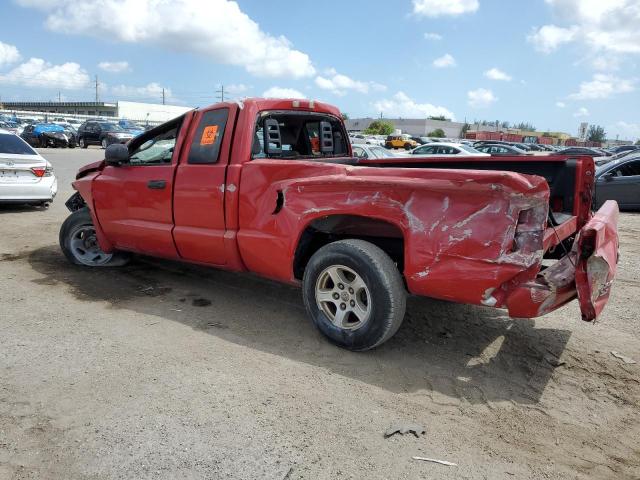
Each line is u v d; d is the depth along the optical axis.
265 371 3.63
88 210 6.12
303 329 4.42
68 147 34.38
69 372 3.52
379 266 3.63
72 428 2.88
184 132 4.92
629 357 4.03
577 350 4.14
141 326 4.39
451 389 3.46
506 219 3.21
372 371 3.68
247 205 4.38
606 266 3.20
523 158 4.85
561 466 2.70
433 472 2.61
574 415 3.20
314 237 4.46
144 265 6.35
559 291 3.29
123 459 2.64
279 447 2.77
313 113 5.27
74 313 4.65
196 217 4.77
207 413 3.07
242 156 4.46
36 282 5.55
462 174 3.30
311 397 3.29
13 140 10.48
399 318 3.70
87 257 6.23
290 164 4.13
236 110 4.56
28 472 2.53
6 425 2.90
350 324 3.96
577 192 4.58
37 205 11.17
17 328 4.25
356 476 2.56
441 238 3.41
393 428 2.94
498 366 3.83
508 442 2.89
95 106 106.38
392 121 127.25
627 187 12.54
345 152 5.88
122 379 3.44
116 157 5.21
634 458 2.79
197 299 5.14
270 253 4.27
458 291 3.44
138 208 5.28
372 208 3.65
